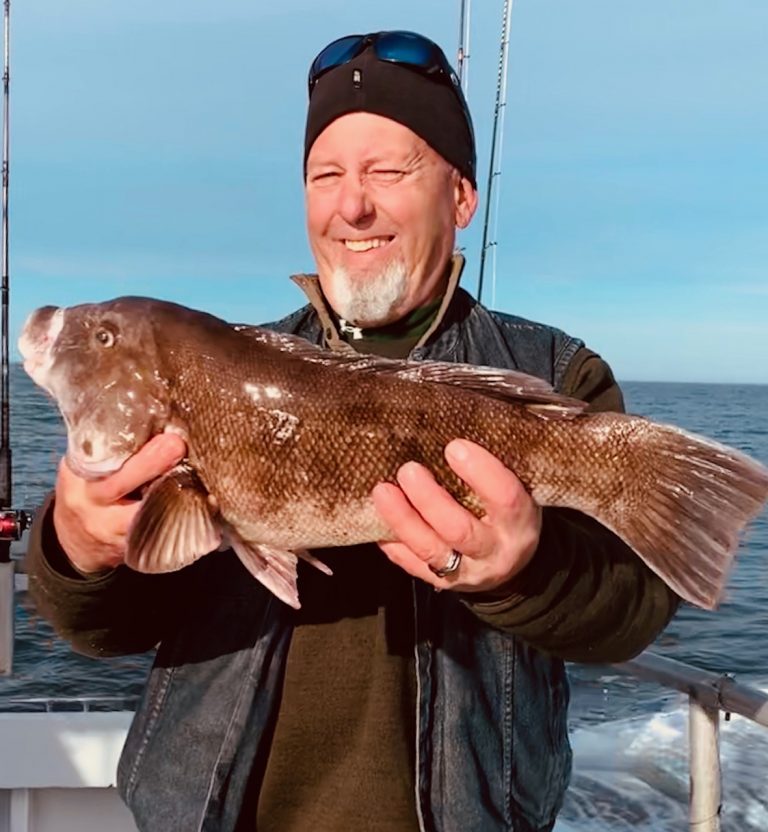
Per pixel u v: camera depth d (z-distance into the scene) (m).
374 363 0.73
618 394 0.83
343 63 0.79
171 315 0.73
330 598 0.74
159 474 0.67
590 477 0.71
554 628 0.66
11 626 1.07
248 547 0.71
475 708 0.71
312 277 0.87
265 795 0.72
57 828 1.19
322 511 0.70
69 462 0.68
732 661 3.15
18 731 1.15
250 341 0.74
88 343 0.72
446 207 0.82
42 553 0.68
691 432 0.69
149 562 0.65
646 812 1.33
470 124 0.85
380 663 0.72
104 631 0.71
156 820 0.71
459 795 0.69
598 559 0.68
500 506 0.61
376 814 0.70
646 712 1.67
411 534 0.62
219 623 0.74
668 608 0.72
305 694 0.72
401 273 0.80
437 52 0.82
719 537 0.67
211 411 0.71
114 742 1.17
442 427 0.71
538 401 0.72
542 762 0.75
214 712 0.72
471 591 0.64
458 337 0.81
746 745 1.62
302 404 0.71
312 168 0.82
